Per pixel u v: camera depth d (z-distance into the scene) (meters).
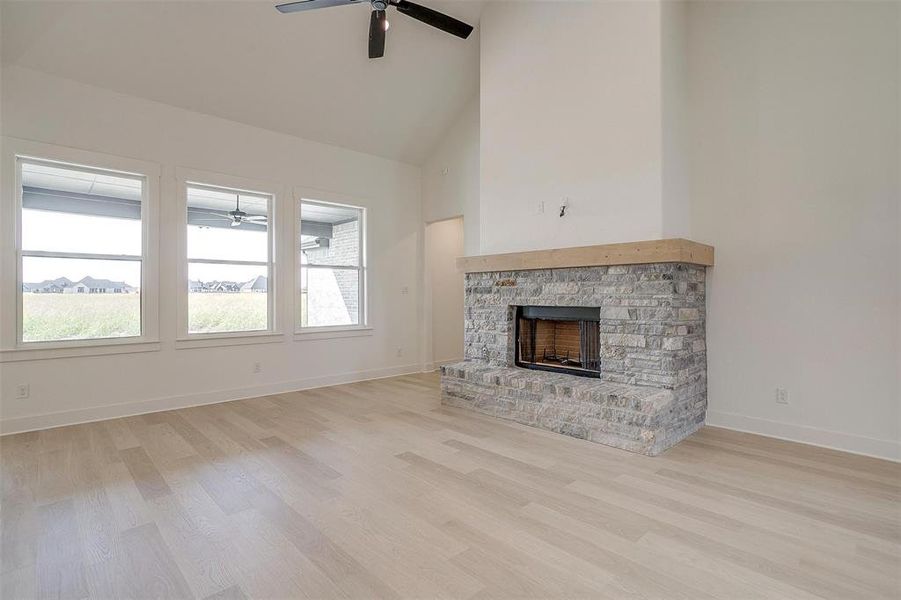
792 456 3.02
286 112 4.90
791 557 1.86
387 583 1.71
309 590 1.67
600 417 3.27
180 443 3.32
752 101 3.52
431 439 3.39
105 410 3.98
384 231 6.11
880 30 2.99
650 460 2.95
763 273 3.48
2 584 1.70
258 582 1.72
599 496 2.43
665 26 3.45
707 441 3.33
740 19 3.57
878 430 3.02
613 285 3.54
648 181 3.42
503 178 4.45
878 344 3.01
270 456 3.05
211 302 4.75
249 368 4.86
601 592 1.65
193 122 4.47
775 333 3.43
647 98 3.43
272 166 5.02
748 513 2.23
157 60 3.96
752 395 3.54
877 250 3.01
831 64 3.17
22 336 3.68
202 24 3.86
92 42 3.66
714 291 3.72
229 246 4.89
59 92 3.76
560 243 3.97
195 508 2.31
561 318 3.99
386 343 6.14
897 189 2.94
